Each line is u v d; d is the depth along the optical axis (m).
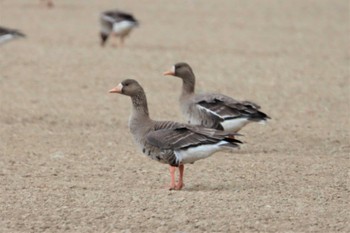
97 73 26.81
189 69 17.33
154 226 12.26
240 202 13.40
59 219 12.59
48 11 42.47
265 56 30.31
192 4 46.03
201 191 14.13
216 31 36.50
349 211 13.01
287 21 39.88
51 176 15.30
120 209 13.02
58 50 31.08
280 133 19.25
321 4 46.56
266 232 12.03
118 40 34.06
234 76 26.52
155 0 47.66
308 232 12.05
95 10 43.22
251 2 47.38
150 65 28.34
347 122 20.50
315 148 17.84
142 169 15.86
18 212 12.92
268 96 23.61
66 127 19.86
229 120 16.55
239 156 16.95
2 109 21.59
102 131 19.47
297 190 14.24
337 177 15.20
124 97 23.52
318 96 23.66
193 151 13.76
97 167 16.03
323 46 32.78
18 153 17.17
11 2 45.75
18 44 32.28
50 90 24.16
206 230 12.10
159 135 13.96
